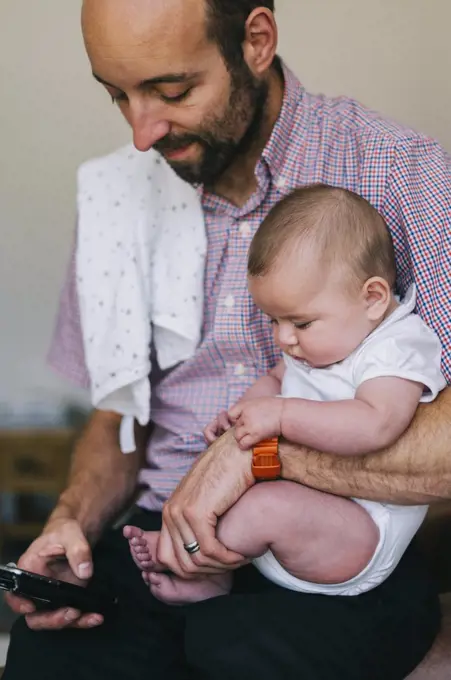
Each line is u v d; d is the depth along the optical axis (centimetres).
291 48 277
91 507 191
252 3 166
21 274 306
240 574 172
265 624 153
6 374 311
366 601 159
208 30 162
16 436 296
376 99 279
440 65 275
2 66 290
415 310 166
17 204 301
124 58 161
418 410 156
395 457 154
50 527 180
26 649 166
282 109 178
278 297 157
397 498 155
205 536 155
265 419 154
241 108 171
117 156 199
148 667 166
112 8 160
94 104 293
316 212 157
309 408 153
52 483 296
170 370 193
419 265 167
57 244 304
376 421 150
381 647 156
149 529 189
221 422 170
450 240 166
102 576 181
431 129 279
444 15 272
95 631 169
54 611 164
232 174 182
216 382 188
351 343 157
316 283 155
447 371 162
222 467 158
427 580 172
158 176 192
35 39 288
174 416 193
